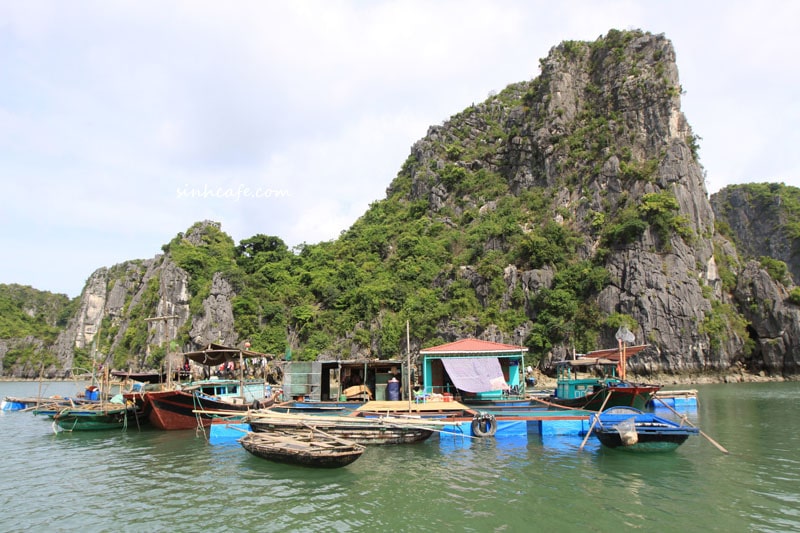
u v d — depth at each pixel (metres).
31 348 133.62
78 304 151.25
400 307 81.12
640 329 64.94
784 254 95.62
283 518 13.21
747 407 35.88
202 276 95.62
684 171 74.50
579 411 24.64
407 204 112.75
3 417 38.41
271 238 104.75
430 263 86.25
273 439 19.20
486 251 83.06
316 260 98.44
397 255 92.06
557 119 92.19
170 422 28.16
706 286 67.88
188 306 92.44
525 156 96.31
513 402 28.33
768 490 15.13
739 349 65.50
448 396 27.86
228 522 13.05
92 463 20.62
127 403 29.70
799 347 65.19
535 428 23.89
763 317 68.69
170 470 18.72
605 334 66.94
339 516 13.26
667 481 16.12
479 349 30.22
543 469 17.66
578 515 13.15
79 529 12.94
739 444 22.02
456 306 75.69
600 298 69.19
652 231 70.50
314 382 29.61
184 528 12.77
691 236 69.88
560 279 72.31
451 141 116.62
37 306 157.50
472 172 105.19
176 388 30.30
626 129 83.06
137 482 17.20
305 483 16.28
